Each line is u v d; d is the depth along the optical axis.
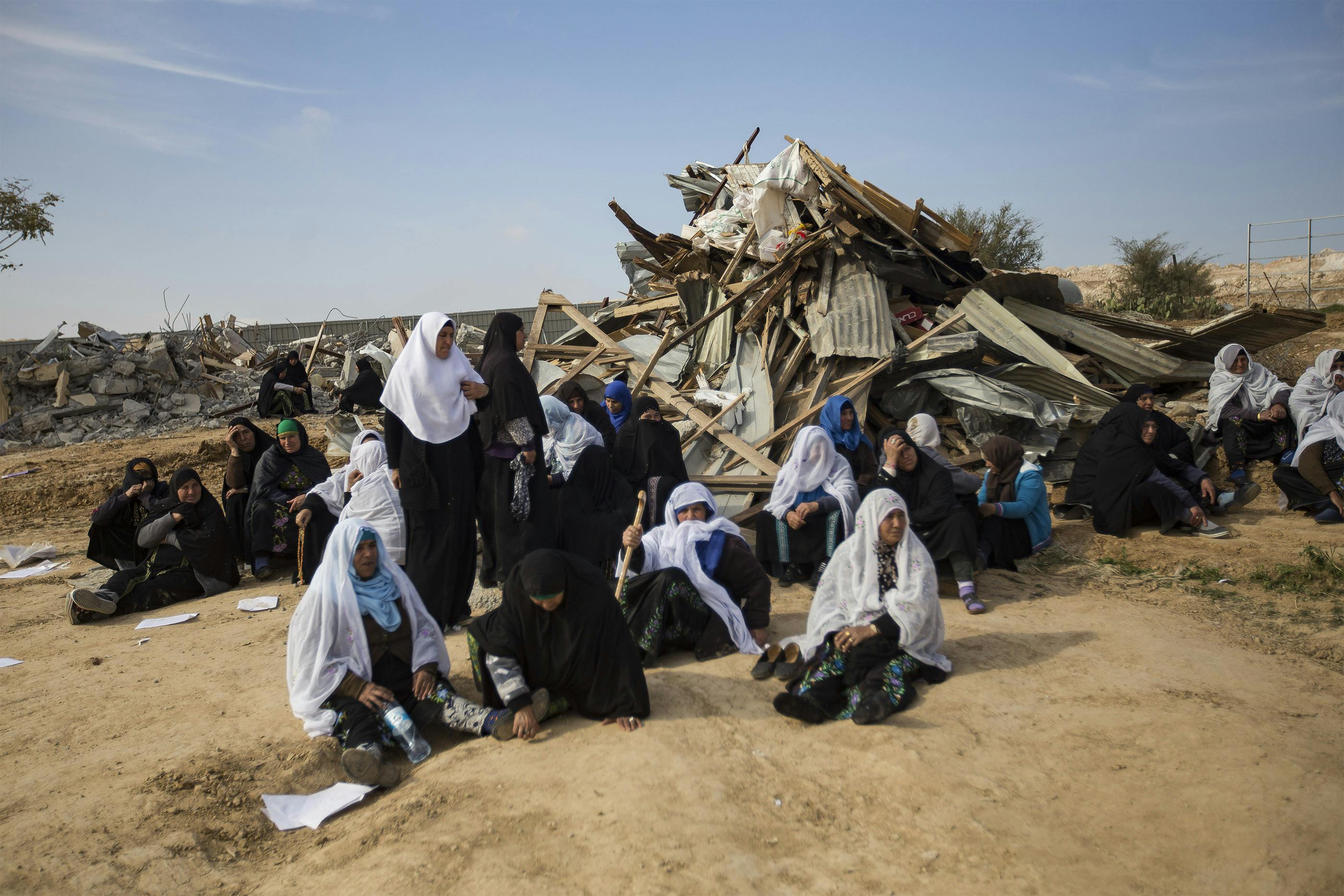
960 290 9.77
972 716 3.96
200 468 12.63
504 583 5.82
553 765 3.61
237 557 7.48
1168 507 6.70
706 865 2.89
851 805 3.27
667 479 6.48
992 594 5.84
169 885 2.93
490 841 3.06
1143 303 19.55
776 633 5.18
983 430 8.08
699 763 3.60
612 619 3.96
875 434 8.59
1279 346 11.86
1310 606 5.30
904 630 4.16
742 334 9.25
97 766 3.74
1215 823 2.99
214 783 3.54
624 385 7.72
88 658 5.26
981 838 2.99
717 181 12.34
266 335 27.47
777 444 8.12
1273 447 7.97
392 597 4.06
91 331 19.50
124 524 7.04
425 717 3.99
